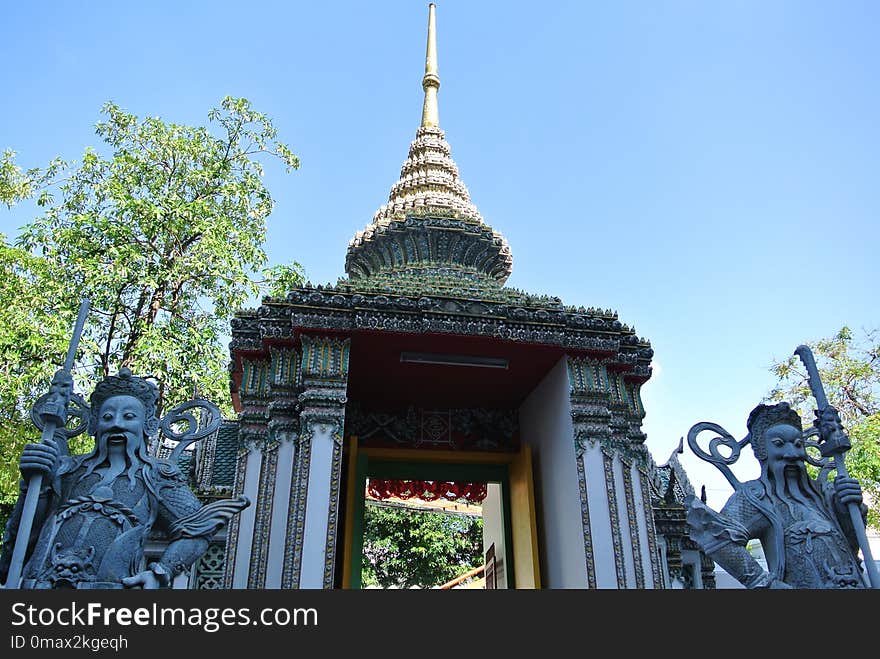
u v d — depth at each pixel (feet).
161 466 27.22
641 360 42.73
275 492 35.60
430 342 38.47
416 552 109.81
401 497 53.57
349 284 40.24
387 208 54.44
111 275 61.41
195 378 62.69
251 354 40.52
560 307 39.96
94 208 68.03
